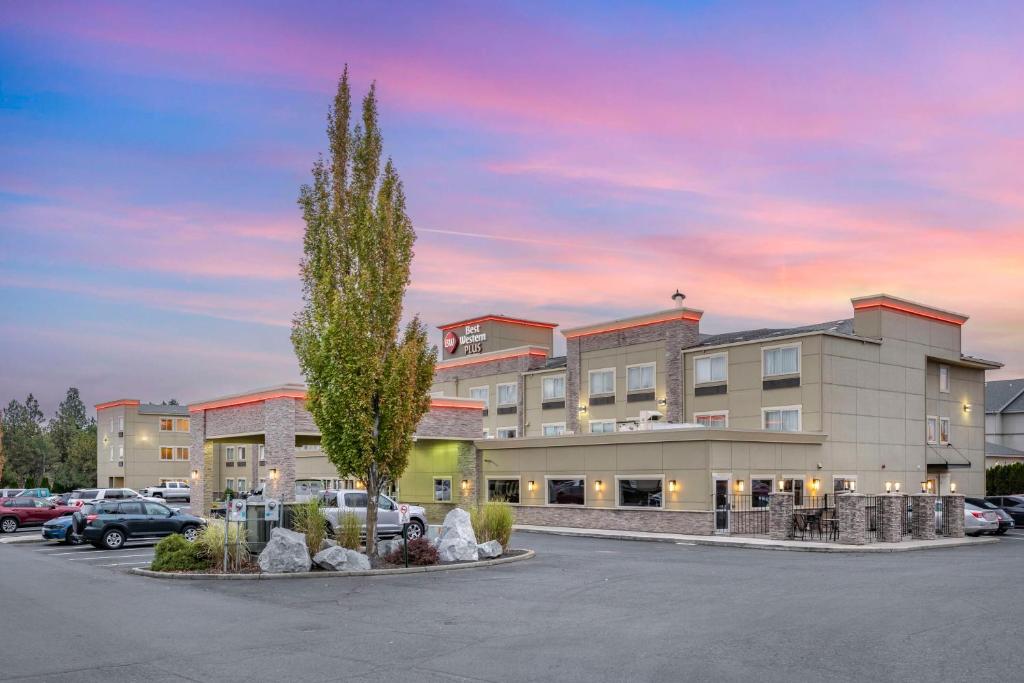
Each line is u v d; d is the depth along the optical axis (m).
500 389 58.03
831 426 39.97
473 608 16.02
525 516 41.94
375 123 24.83
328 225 24.42
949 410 48.31
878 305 43.75
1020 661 11.34
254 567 21.88
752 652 11.88
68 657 11.91
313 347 23.97
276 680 10.55
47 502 43.00
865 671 10.80
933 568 22.67
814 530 33.22
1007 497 44.50
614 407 49.41
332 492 30.77
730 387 43.72
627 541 32.53
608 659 11.52
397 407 23.62
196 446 46.94
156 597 17.80
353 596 17.75
